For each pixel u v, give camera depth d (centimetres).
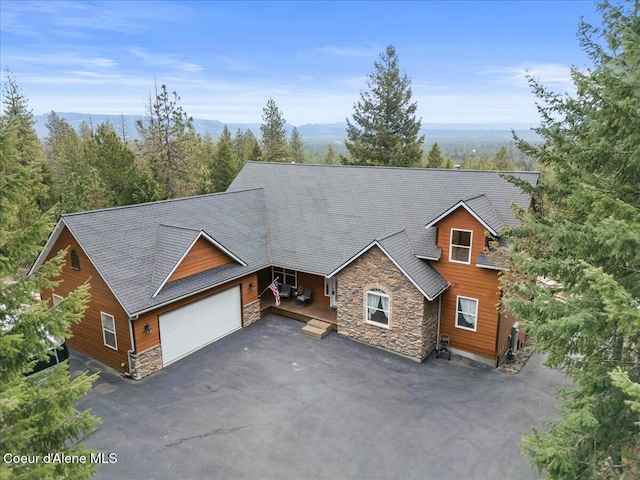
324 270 1800
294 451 1095
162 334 1532
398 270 1583
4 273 722
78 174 2912
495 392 1389
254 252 1970
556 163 1246
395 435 1162
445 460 1067
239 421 1222
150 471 1022
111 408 1289
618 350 825
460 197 1819
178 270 1609
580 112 1227
